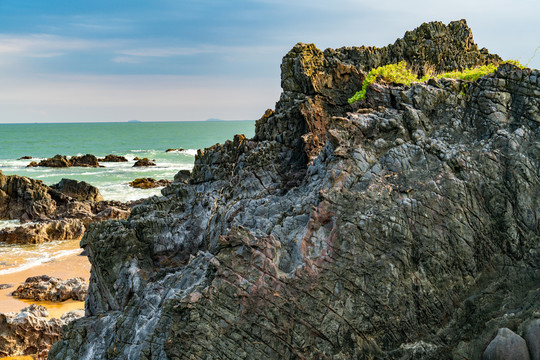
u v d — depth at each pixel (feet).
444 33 75.46
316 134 60.95
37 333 76.28
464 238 46.06
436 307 45.29
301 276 43.52
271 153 62.59
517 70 49.98
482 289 46.14
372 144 48.88
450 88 51.72
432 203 45.96
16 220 172.45
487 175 47.32
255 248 44.45
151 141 606.14
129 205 184.44
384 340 44.70
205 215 62.64
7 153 441.27
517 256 46.60
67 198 184.85
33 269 119.03
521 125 48.98
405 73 60.34
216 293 43.91
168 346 43.91
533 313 41.91
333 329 43.57
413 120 49.65
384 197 45.80
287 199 52.19
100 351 51.08
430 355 43.80
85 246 64.08
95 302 63.98
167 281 52.39
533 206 46.68
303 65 65.26
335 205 45.27
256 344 43.47
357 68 70.54
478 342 43.21
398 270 44.62
